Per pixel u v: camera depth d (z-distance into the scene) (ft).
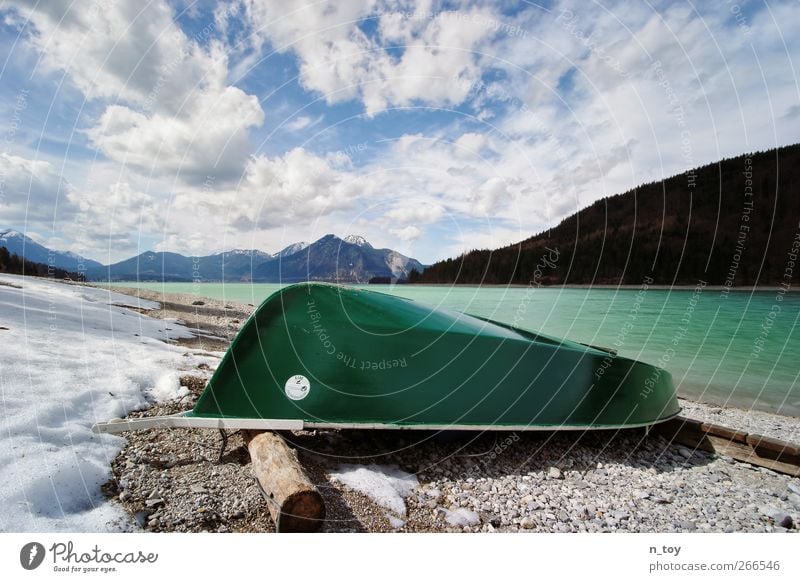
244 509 11.18
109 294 56.59
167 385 18.74
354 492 12.62
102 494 11.00
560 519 12.66
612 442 18.35
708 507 14.02
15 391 14.78
